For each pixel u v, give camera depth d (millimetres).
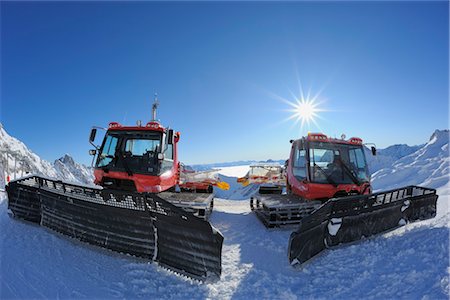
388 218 6098
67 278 3918
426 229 5848
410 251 4711
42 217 5910
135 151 6672
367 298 3482
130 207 4695
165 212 4355
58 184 5648
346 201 5191
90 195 5156
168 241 4441
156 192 6367
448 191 11258
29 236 5316
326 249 5145
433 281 3596
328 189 6609
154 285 3859
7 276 3775
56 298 3404
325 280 4070
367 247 5242
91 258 4645
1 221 6191
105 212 4977
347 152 7176
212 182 9672
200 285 3906
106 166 6605
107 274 4137
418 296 3344
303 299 3572
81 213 5266
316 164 6930
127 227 4812
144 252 4641
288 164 8141
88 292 3600
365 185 6891
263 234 6305
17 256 4414
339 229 5277
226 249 5496
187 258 4203
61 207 5566
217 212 8641
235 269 4523
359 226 5594
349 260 4699
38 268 4113
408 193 6527
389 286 3697
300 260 4473
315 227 4777
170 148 7184
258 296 3664
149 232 4645
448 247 4637
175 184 7797
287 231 6480
